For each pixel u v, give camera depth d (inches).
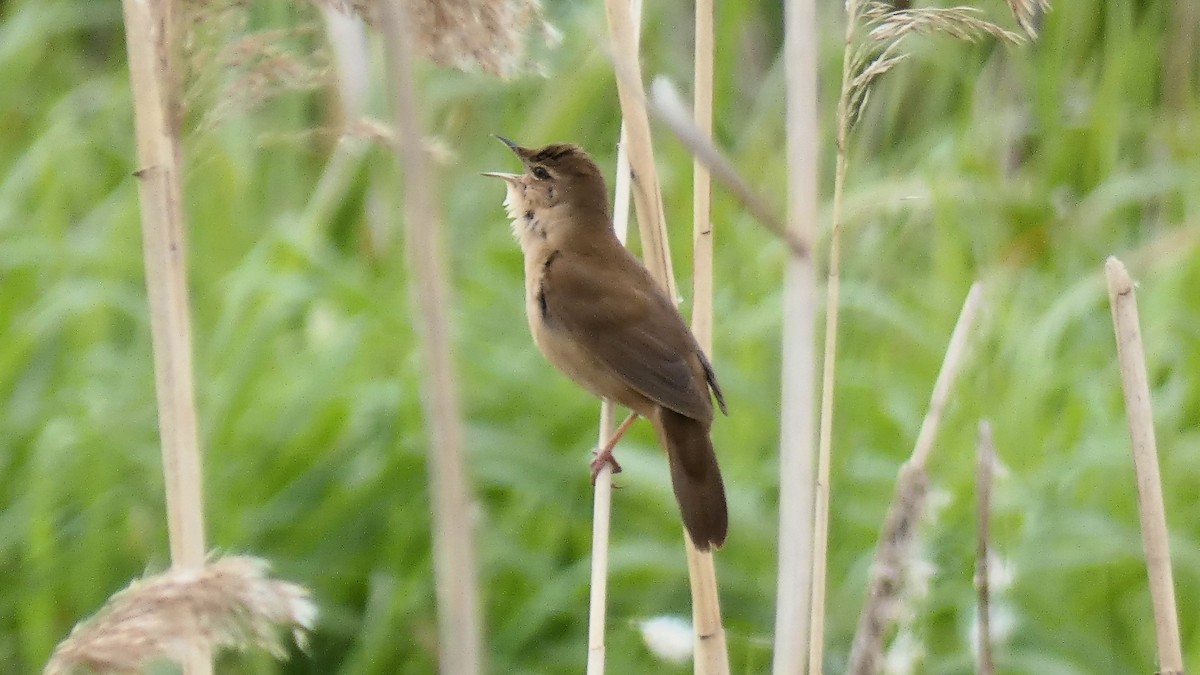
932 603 351.6
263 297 447.2
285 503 394.6
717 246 504.1
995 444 407.2
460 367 422.9
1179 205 534.0
